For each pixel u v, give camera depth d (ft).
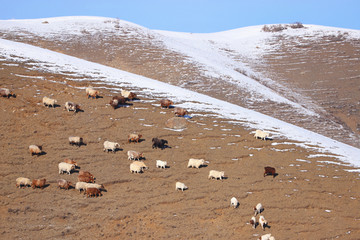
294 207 64.03
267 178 74.79
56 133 85.66
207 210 60.59
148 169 74.13
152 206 60.44
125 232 53.16
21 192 60.34
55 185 64.03
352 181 76.59
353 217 62.44
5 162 69.46
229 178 73.72
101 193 63.26
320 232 57.16
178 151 85.30
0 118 86.12
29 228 51.08
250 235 54.65
